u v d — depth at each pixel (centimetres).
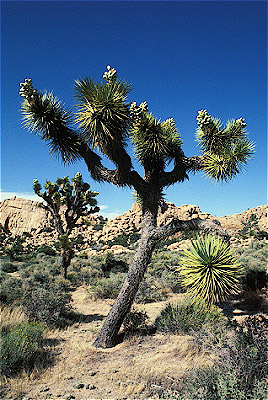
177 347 568
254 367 346
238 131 745
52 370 501
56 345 630
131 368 498
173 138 777
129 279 666
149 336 673
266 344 374
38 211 10862
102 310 1005
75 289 1426
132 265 676
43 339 651
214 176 747
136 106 666
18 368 495
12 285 1096
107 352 594
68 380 464
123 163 689
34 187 1509
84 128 651
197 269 555
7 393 420
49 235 8538
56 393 420
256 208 10006
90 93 619
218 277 536
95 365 527
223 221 9506
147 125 702
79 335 713
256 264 1466
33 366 515
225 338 443
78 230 7931
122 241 5803
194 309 682
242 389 326
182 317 671
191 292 564
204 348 462
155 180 739
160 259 2227
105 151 696
